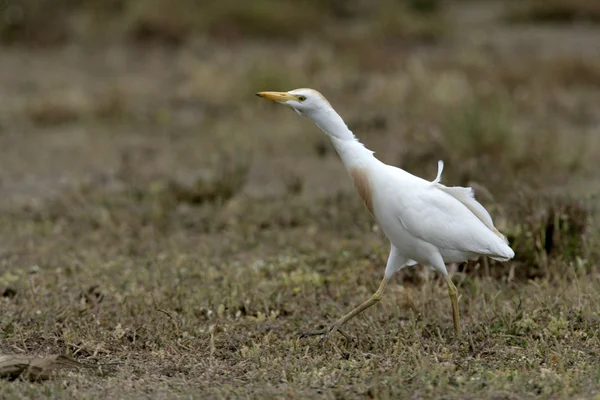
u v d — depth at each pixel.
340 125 8.38
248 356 8.23
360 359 8.05
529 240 10.90
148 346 8.60
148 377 7.75
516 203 12.32
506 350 8.26
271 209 14.11
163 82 24.80
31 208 14.59
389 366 7.80
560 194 13.52
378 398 6.95
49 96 22.38
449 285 8.40
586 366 7.68
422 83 22.98
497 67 24.92
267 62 24.44
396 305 9.50
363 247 11.96
